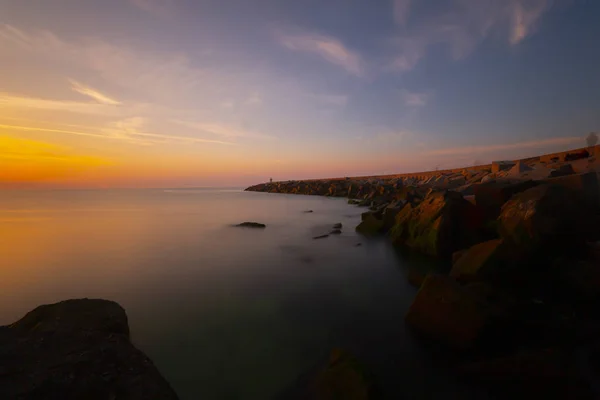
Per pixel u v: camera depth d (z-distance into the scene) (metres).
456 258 10.47
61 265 13.48
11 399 3.24
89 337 4.95
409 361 5.96
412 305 7.23
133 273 12.27
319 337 6.99
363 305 8.84
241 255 15.27
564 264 8.00
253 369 5.82
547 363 4.77
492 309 5.95
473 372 5.27
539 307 6.98
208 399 5.05
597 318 6.57
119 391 3.81
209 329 7.44
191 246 17.55
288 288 10.39
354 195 63.97
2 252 16.20
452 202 13.75
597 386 4.69
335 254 15.27
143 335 7.16
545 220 8.28
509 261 8.23
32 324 5.96
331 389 4.66
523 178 17.67
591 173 10.97
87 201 63.00
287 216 33.16
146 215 34.69
